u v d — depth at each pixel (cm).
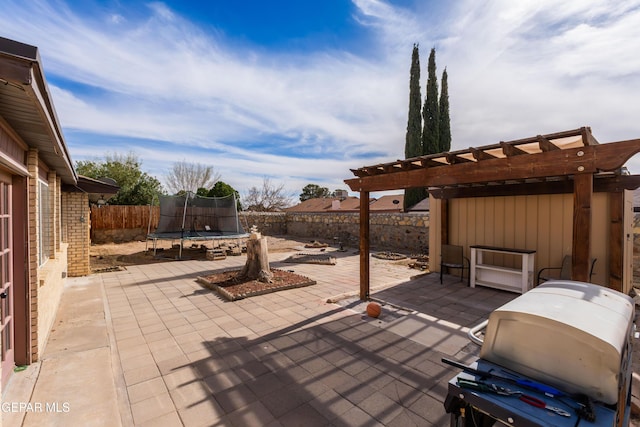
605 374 144
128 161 2284
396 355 341
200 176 2916
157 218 1482
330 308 496
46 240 460
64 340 378
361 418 239
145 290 614
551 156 324
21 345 311
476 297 561
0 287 279
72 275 730
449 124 1667
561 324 157
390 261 976
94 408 246
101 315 468
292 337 387
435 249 769
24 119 244
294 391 274
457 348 357
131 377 296
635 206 673
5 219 295
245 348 358
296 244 1419
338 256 1082
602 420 135
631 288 603
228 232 1255
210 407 252
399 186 480
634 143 273
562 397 149
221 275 706
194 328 417
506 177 359
